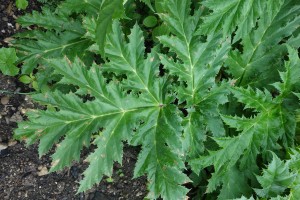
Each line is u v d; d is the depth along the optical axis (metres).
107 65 0.80
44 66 0.91
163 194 0.78
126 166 0.98
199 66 0.81
